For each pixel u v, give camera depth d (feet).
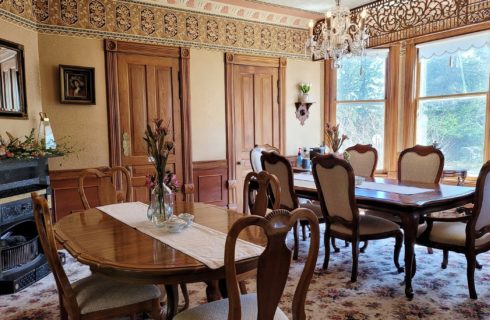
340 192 9.78
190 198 15.92
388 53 16.71
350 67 18.02
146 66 14.78
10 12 11.23
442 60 15.23
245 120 17.24
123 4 14.15
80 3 13.41
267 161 11.83
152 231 6.68
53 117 13.20
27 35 12.18
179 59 15.44
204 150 16.28
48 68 13.02
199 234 6.44
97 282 6.45
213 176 16.57
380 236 10.11
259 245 5.75
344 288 9.51
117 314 6.07
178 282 5.09
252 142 17.49
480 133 14.32
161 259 5.24
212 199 16.60
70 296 5.77
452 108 15.06
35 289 9.80
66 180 13.48
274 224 4.31
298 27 18.33
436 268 10.77
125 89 14.40
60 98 13.16
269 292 4.50
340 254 12.14
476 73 14.26
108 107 14.07
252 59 17.17
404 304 8.60
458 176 13.73
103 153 14.11
